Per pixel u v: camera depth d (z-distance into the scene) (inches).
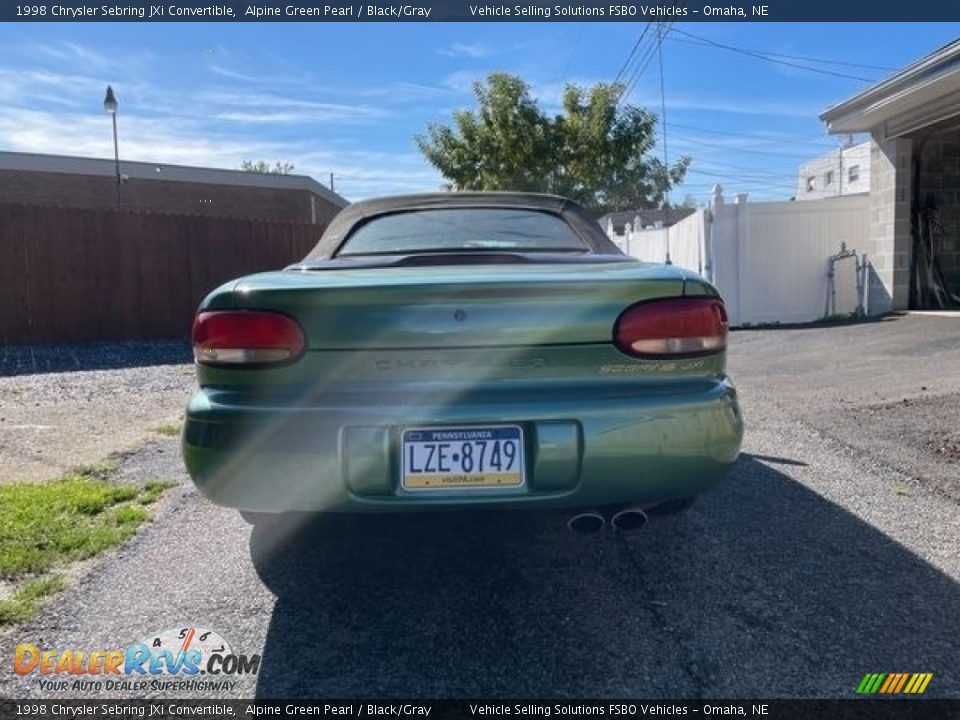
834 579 95.4
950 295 407.5
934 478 134.0
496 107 762.8
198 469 83.9
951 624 83.8
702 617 86.8
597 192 828.0
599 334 83.6
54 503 125.6
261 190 915.4
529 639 83.0
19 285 338.3
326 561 104.7
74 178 815.1
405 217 127.9
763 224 424.5
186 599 93.4
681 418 83.0
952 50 307.7
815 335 348.2
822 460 147.9
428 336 82.2
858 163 968.3
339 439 80.4
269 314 83.5
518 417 80.7
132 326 373.1
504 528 115.6
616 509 90.2
